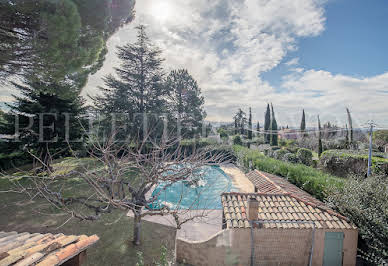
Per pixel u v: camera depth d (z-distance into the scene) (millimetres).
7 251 3283
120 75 22125
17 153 15602
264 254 5492
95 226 7613
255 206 5645
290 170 10766
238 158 19844
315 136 24031
